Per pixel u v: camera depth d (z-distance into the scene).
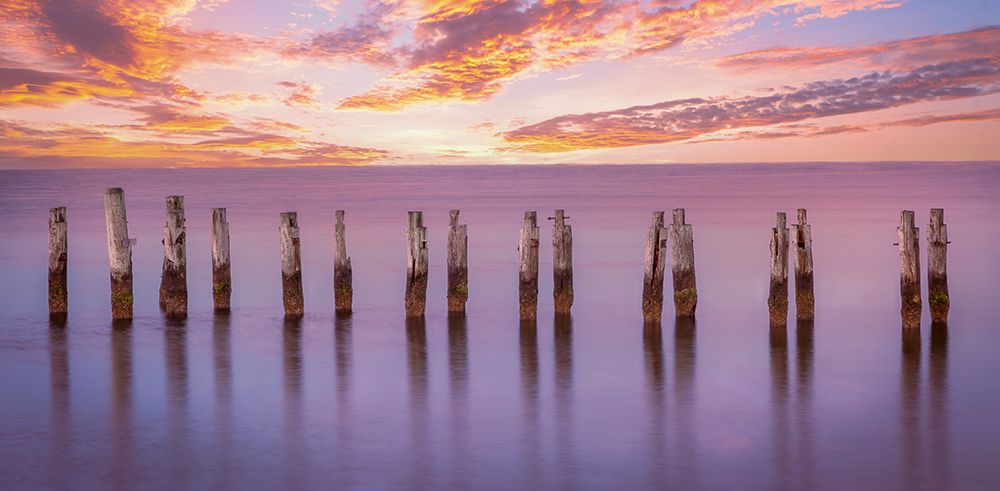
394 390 16.06
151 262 32.31
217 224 22.17
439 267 32.28
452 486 11.74
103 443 13.27
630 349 18.95
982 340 19.48
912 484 11.79
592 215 56.00
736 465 12.46
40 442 13.29
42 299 24.98
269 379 16.70
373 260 33.81
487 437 13.61
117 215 21.19
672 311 23.16
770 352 18.66
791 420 14.40
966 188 93.12
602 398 15.60
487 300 24.81
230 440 13.42
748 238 41.22
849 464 12.49
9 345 19.12
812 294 20.59
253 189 111.94
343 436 13.62
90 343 19.33
